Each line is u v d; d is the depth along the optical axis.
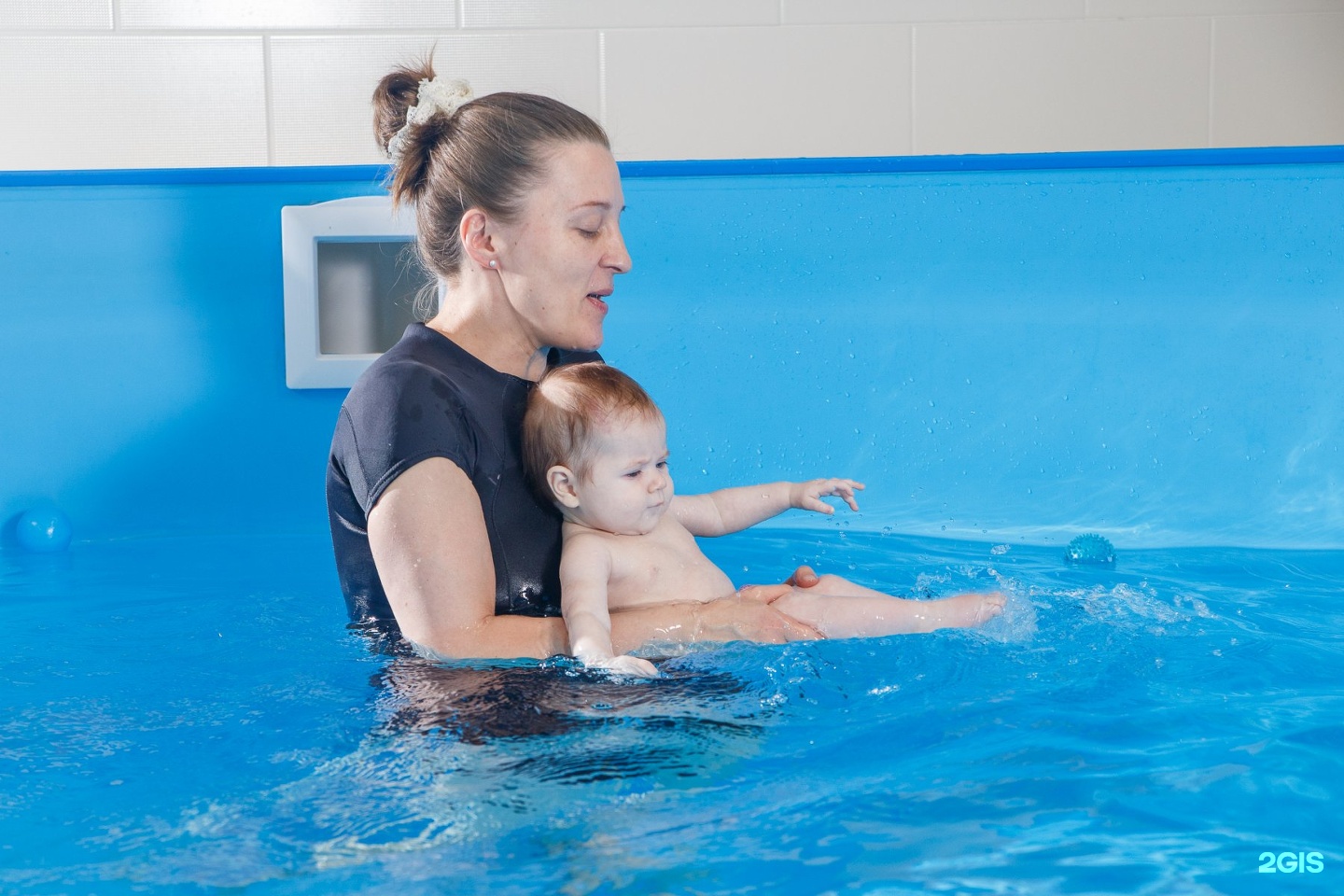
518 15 2.66
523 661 1.22
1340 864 0.86
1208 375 2.21
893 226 2.25
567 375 1.42
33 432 2.21
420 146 1.43
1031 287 2.23
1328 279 2.19
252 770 1.03
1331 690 1.22
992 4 2.66
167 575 1.88
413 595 1.23
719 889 0.83
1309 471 2.19
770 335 2.26
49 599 1.71
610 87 2.69
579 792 0.98
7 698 1.23
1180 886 0.83
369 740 1.08
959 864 0.86
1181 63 2.66
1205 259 2.20
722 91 2.69
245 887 0.84
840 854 0.87
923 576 1.79
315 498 2.27
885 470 2.26
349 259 2.22
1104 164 2.21
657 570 1.41
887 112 2.69
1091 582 1.76
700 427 2.28
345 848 0.89
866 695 1.19
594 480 1.40
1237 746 1.07
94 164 2.66
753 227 2.26
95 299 2.21
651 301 2.27
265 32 2.64
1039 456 2.23
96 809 0.96
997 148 2.70
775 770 1.02
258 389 2.25
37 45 2.62
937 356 2.25
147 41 2.63
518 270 1.36
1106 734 1.10
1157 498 2.20
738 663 1.24
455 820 0.93
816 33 2.67
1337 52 2.65
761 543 2.07
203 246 2.23
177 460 2.25
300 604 1.66
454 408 1.29
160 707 1.19
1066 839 0.90
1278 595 1.68
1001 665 1.28
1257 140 2.68
